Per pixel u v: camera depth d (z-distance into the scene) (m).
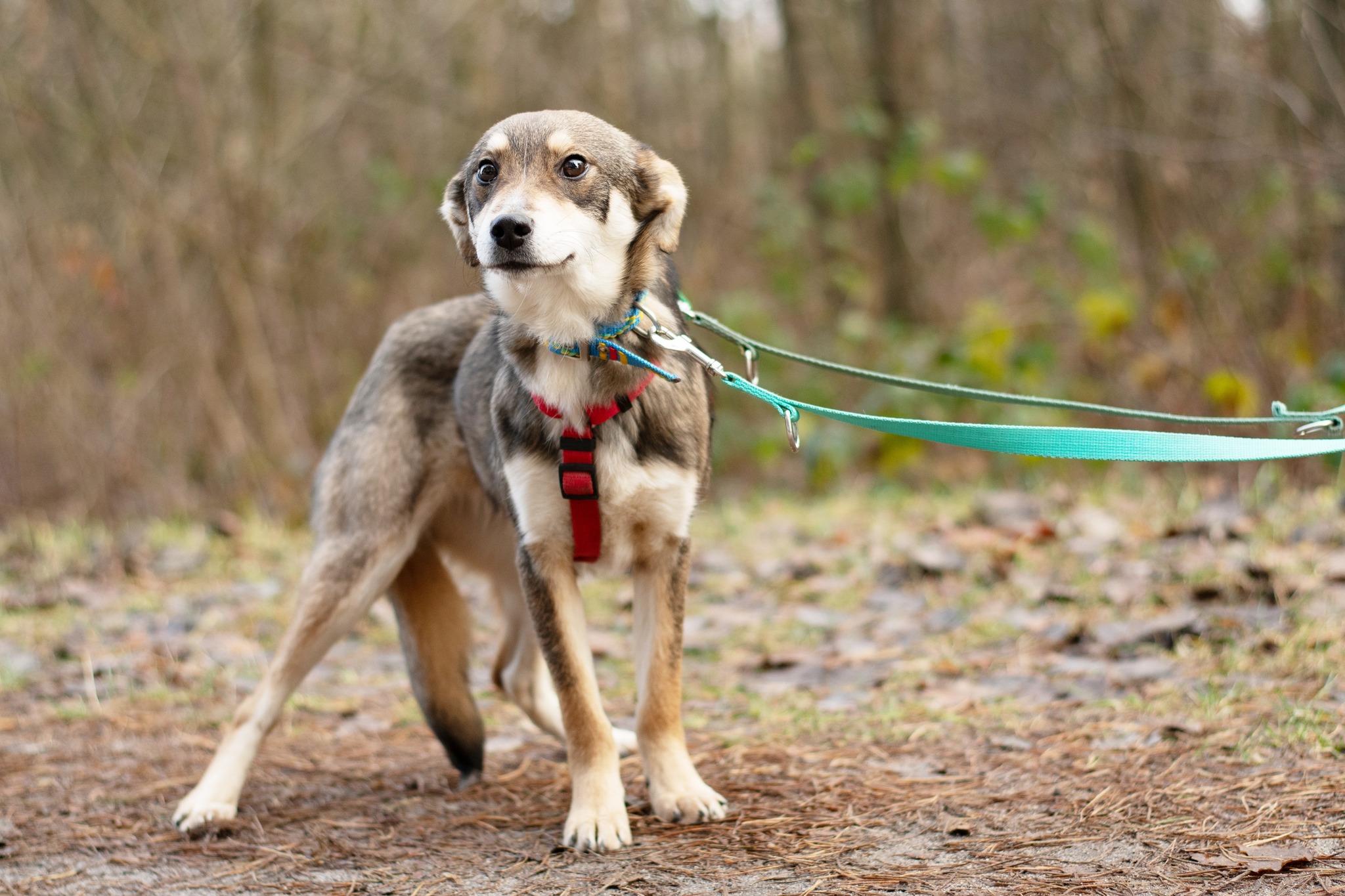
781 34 14.89
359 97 12.38
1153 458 3.13
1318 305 9.77
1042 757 4.01
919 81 13.25
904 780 3.89
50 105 10.88
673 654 3.73
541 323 3.60
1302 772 3.65
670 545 3.73
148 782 4.36
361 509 4.19
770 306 13.48
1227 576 5.77
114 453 10.66
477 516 4.47
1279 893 2.90
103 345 11.24
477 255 3.75
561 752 4.57
